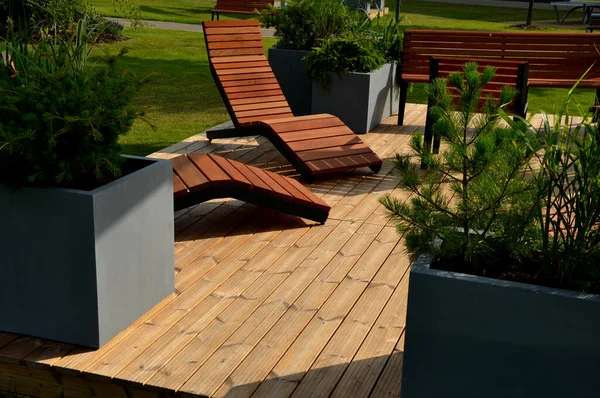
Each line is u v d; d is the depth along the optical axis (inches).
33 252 130.9
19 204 129.0
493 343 106.6
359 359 132.8
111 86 136.7
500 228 116.4
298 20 343.3
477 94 117.1
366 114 304.8
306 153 242.4
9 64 140.1
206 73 461.7
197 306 151.3
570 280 109.0
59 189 126.7
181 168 198.7
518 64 244.1
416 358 111.1
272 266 172.7
